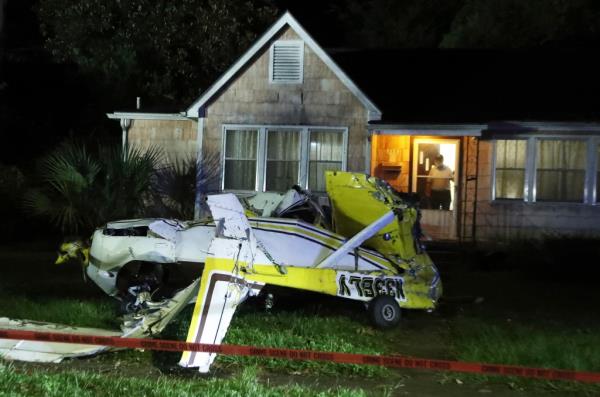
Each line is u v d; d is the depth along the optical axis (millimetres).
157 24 27062
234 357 7711
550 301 11844
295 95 16656
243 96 16891
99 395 6262
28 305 9883
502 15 27984
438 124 15789
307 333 8844
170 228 10086
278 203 10984
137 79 27078
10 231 18172
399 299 9727
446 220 17469
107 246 10086
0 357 7535
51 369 7297
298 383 7098
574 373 5879
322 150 16625
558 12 26922
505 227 16594
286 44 16625
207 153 17078
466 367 5945
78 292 11492
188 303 8547
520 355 7973
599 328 9656
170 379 7023
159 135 18312
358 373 7473
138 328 8242
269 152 16859
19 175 18938
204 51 27453
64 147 17891
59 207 15922
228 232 8094
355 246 9547
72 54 26703
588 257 13922
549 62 18703
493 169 16656
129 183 15898
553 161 16406
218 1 27375
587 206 16234
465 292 12562
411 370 7668
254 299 10578
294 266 9078
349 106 16438
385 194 10117
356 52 19969
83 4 26406
